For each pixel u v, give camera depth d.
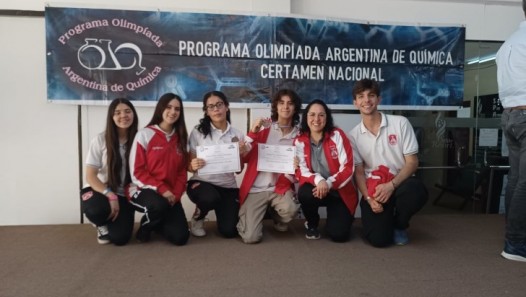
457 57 3.68
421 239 2.82
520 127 2.33
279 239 2.78
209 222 3.27
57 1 3.14
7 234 2.91
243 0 3.38
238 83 3.38
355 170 2.79
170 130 2.69
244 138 2.83
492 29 3.73
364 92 2.70
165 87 3.29
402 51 3.60
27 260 2.36
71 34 3.13
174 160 2.64
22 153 3.18
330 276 2.13
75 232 2.96
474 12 3.70
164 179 2.62
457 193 3.72
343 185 2.59
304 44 3.44
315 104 2.67
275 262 2.33
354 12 3.55
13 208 3.20
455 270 2.23
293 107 2.74
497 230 3.08
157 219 2.55
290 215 2.70
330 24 3.47
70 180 3.25
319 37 3.46
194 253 2.48
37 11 3.11
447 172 3.70
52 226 3.14
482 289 1.99
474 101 3.74
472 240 2.81
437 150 3.69
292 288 1.98
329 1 3.51
